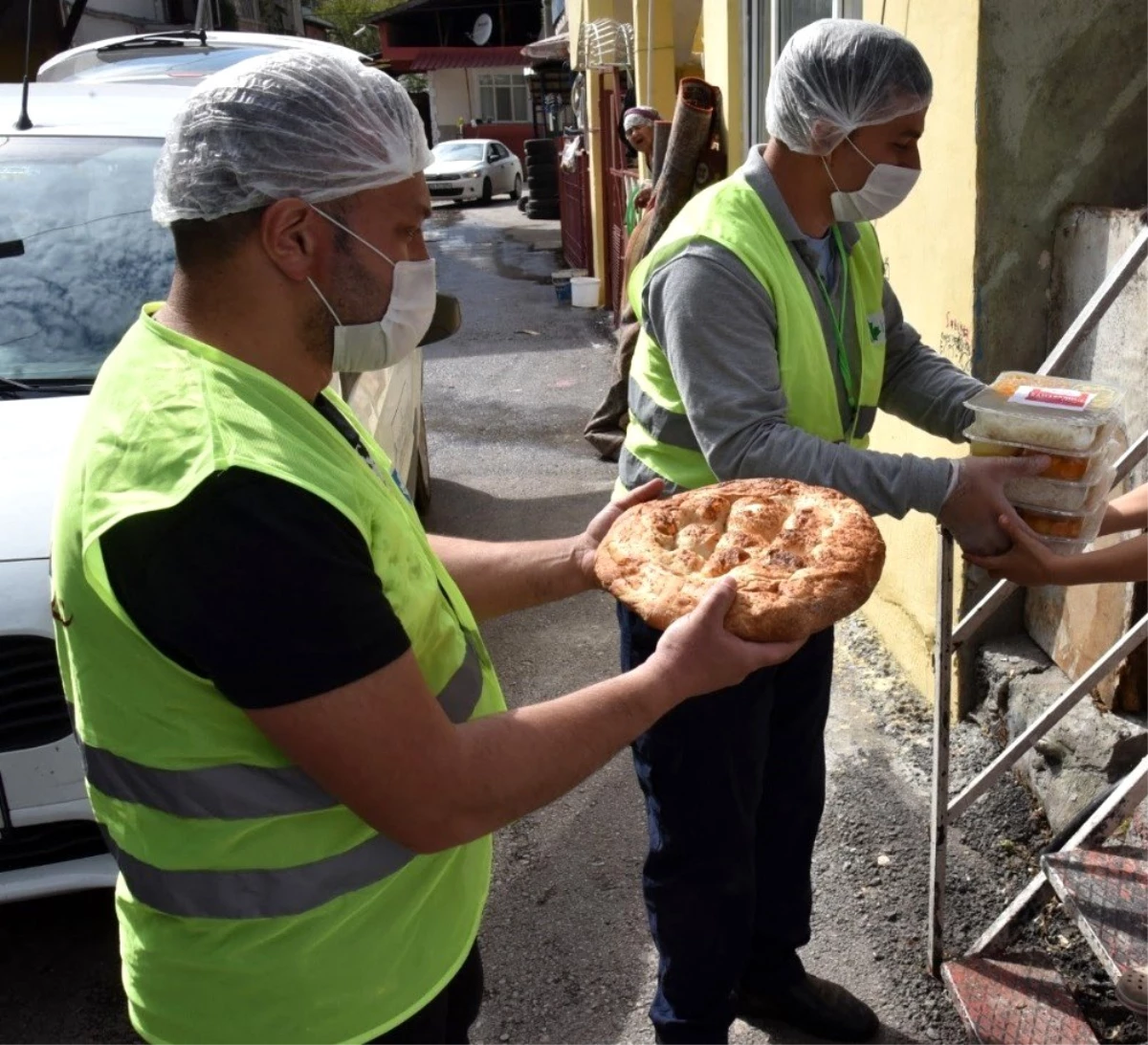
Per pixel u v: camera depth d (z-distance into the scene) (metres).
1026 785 3.12
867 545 1.56
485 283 13.70
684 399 1.97
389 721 1.16
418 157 1.30
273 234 1.21
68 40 8.67
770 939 2.39
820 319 2.09
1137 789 2.24
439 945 1.44
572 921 2.86
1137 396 2.71
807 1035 2.45
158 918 1.35
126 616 1.14
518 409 7.85
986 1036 2.21
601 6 10.20
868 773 3.33
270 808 1.26
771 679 2.04
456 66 34.16
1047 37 2.89
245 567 1.10
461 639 1.46
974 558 1.96
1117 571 1.89
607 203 11.26
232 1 18.95
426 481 5.78
